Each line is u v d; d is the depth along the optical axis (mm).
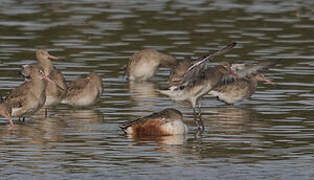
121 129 15703
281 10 32438
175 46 25234
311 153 13664
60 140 14727
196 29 28219
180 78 19219
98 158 13336
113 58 23562
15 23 29078
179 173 12375
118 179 12016
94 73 18484
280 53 24016
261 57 23344
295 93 19281
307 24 29188
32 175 12219
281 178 12102
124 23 29375
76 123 16406
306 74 21328
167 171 12492
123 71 22188
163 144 14477
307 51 24375
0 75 20922
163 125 15273
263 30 28031
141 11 32000
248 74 17000
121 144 14422
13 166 12766
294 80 20641
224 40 26188
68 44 25484
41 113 17750
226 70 16750
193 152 13781
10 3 33625
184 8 32812
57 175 12219
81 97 18156
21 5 33188
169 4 33875
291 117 16766
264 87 20031
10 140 14734
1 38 26297
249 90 18594
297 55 23766
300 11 32156
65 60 23125
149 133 15320
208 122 16562
